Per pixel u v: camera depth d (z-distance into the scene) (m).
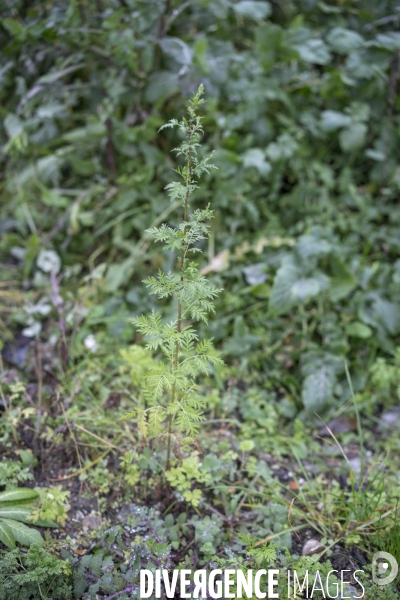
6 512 2.12
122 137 3.16
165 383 1.92
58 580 1.95
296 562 2.06
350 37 3.28
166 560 2.05
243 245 3.11
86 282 3.15
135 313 2.99
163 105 3.36
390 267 3.11
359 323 2.94
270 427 2.61
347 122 3.26
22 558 2.01
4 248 3.31
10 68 3.29
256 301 3.05
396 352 2.96
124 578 1.99
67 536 2.15
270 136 3.32
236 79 3.29
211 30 3.43
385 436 2.70
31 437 2.45
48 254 3.16
